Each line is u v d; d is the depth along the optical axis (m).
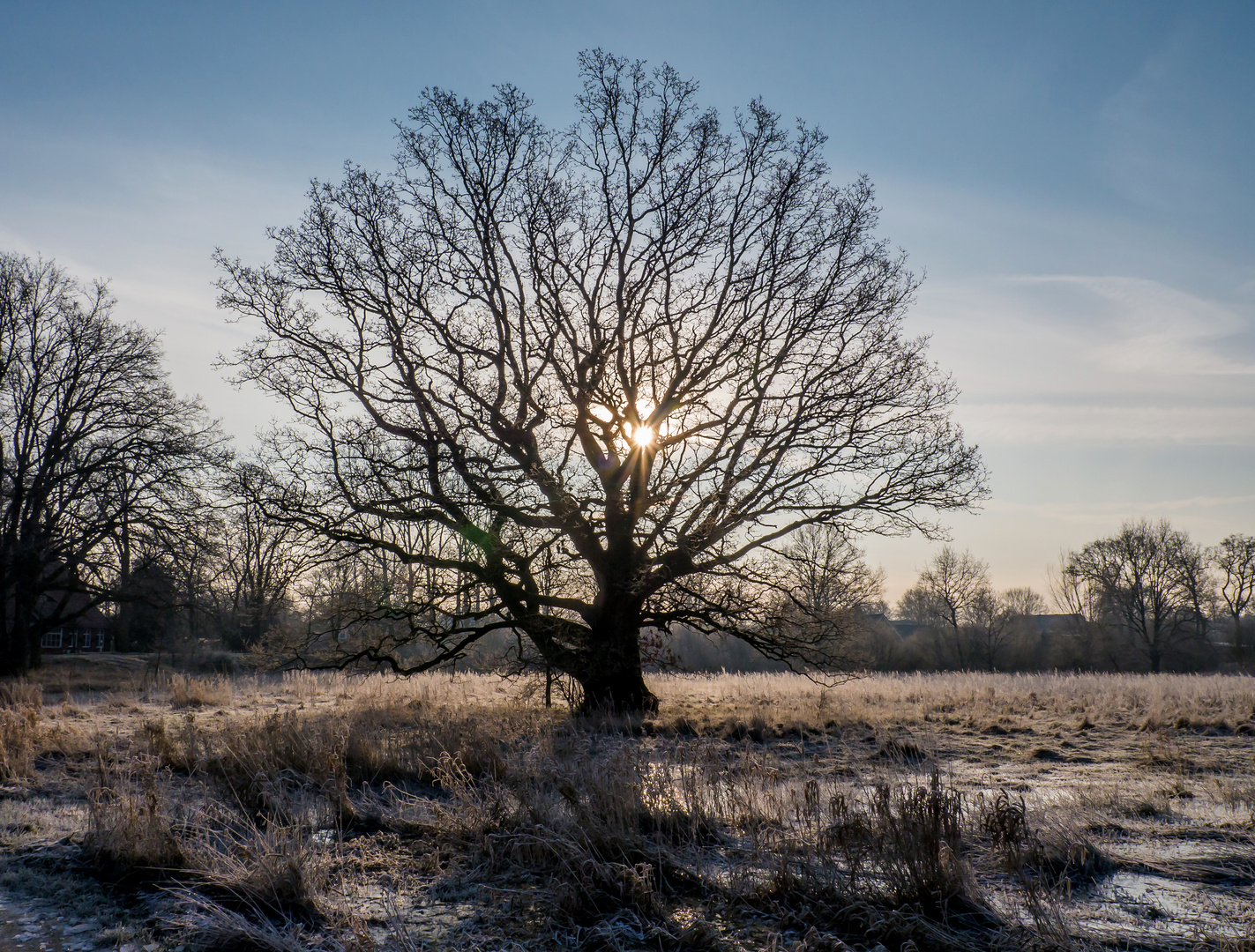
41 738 11.63
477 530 17.61
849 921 5.10
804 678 28.86
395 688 23.47
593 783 7.17
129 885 6.00
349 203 18.11
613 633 17.67
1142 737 14.06
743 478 17.19
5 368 31.52
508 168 18.12
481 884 5.88
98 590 33.66
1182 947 4.69
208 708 19.09
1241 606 64.62
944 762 11.30
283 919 5.29
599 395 17.86
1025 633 67.56
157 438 31.84
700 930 4.88
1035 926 4.90
